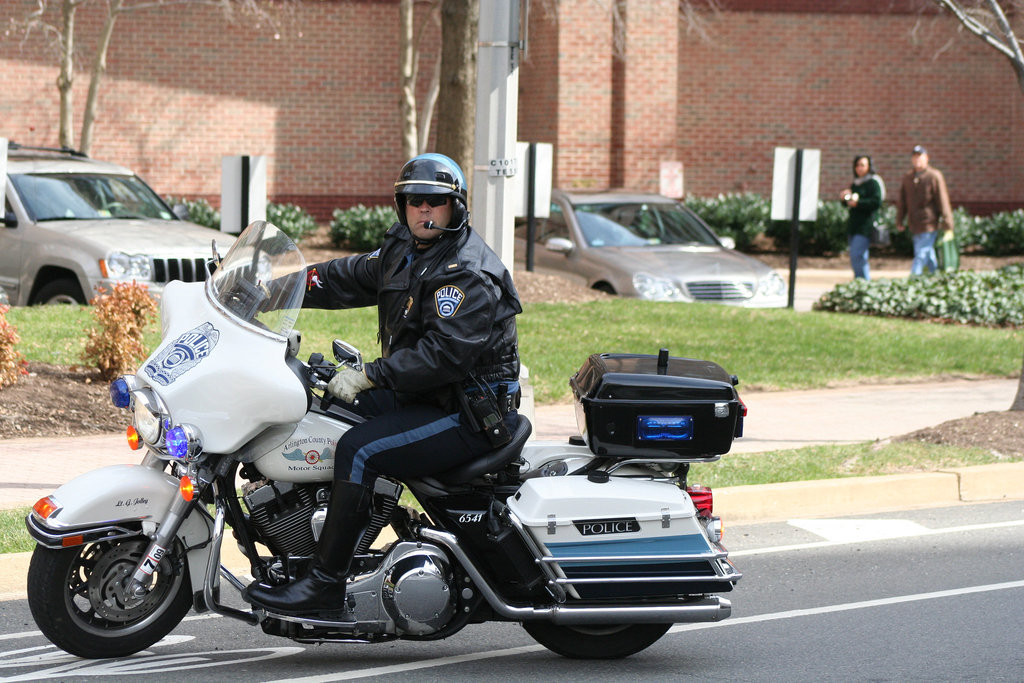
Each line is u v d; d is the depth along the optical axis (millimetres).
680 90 76125
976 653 16359
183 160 68250
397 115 71500
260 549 20312
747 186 77250
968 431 27609
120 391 14156
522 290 43094
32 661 15219
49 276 38281
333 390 14070
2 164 27922
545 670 15500
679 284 44562
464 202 14391
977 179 79188
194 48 67812
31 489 22422
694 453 15125
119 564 14742
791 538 22281
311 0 69375
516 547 14914
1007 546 21781
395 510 15125
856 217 52312
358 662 15711
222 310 14219
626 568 14930
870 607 18438
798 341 39969
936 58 77938
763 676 15406
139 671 14953
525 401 21422
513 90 23438
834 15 76875
